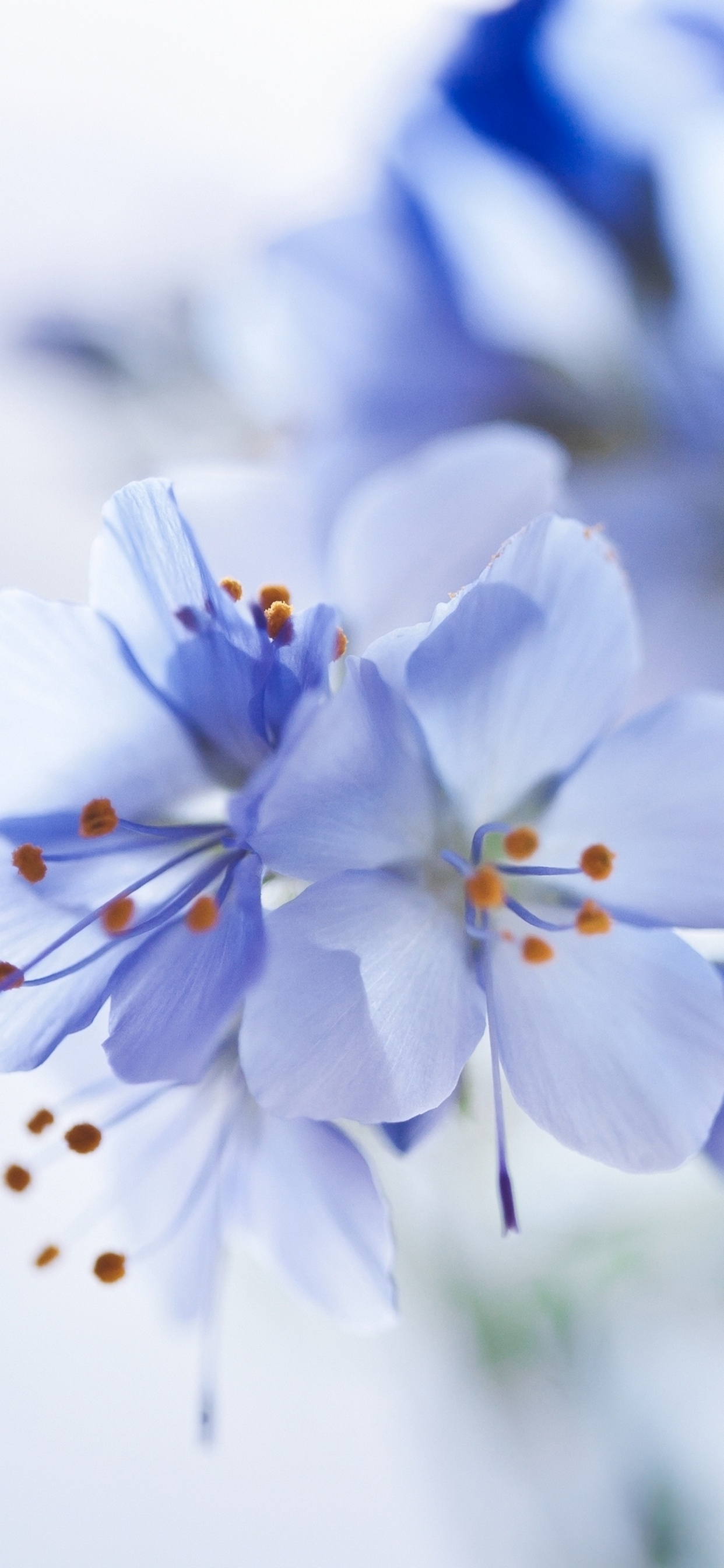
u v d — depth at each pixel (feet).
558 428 0.46
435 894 0.36
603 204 0.45
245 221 0.54
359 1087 0.35
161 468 0.48
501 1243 0.51
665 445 0.46
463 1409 0.55
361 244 0.46
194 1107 0.39
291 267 0.46
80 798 0.36
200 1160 0.39
